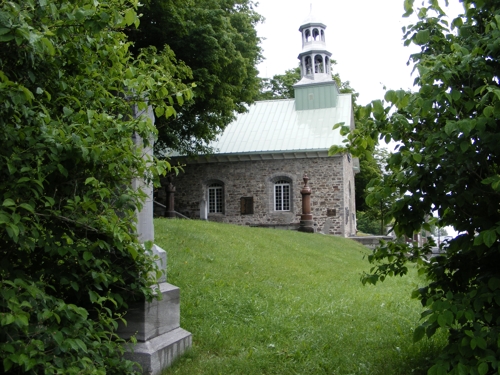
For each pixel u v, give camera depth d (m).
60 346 2.89
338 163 27.92
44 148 3.14
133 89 4.32
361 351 5.09
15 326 2.77
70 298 4.38
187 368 4.66
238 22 19.02
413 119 3.71
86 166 3.43
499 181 3.11
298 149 28.05
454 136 3.50
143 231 5.07
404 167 3.87
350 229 30.06
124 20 3.45
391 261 4.78
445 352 3.50
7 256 3.37
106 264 3.78
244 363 4.71
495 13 3.69
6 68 3.11
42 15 3.04
